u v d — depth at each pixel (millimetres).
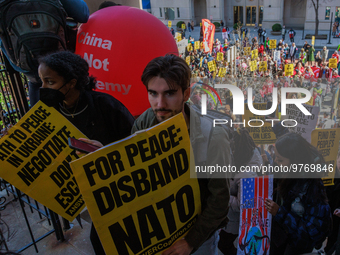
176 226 1480
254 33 30594
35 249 2695
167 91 1344
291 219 2031
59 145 1999
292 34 25344
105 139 2242
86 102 2148
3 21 2312
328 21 28500
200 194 1558
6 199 3408
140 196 1391
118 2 4715
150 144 1378
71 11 2777
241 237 2172
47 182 1987
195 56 13922
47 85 1953
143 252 1437
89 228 2965
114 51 2938
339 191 2504
